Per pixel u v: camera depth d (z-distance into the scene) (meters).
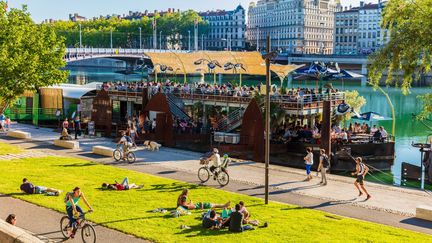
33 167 35.78
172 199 27.56
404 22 26.80
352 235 21.69
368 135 49.09
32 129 57.72
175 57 74.00
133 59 174.62
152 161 39.91
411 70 26.88
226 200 27.73
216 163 32.31
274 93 50.00
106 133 54.59
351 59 153.62
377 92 124.44
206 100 57.09
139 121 55.97
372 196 29.89
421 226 24.09
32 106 65.31
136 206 25.94
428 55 26.73
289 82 138.75
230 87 60.94
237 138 48.47
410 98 113.69
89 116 62.53
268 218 24.19
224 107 58.97
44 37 46.88
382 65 27.50
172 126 50.75
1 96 44.06
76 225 20.47
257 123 45.97
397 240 21.14
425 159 42.94
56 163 37.59
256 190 30.83
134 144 45.97
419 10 26.23
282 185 32.31
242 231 22.00
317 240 20.91
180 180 33.03
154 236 21.27
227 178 32.06
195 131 53.44
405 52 26.36
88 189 29.44
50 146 45.78
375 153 48.09
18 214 24.42
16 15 45.31
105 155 41.75
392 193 30.75
